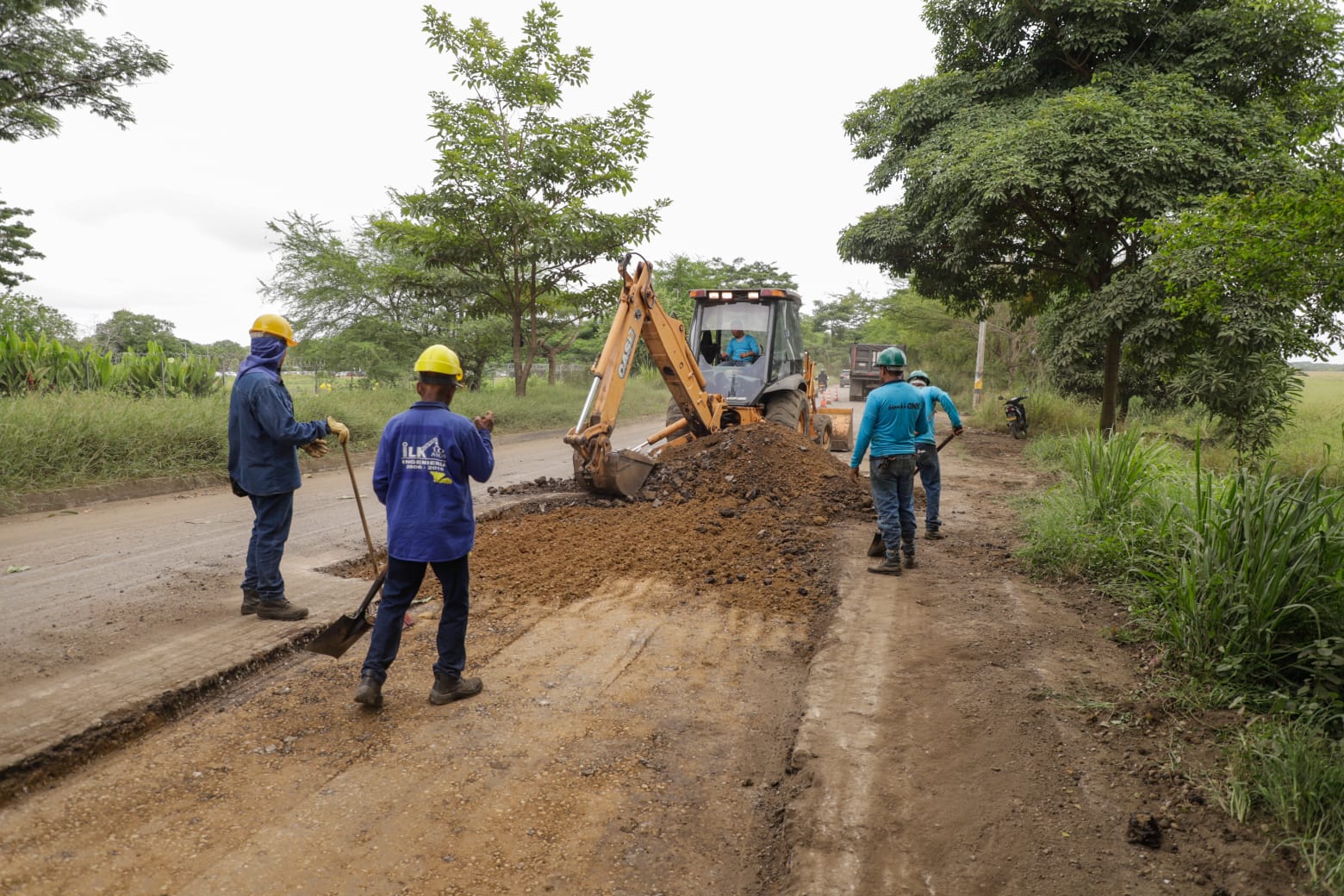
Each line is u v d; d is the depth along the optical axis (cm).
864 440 599
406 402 1648
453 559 374
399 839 279
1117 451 669
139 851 268
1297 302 664
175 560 611
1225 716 346
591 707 388
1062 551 603
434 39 1642
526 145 1719
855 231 1830
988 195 1304
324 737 352
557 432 1783
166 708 366
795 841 277
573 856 274
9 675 382
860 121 1845
